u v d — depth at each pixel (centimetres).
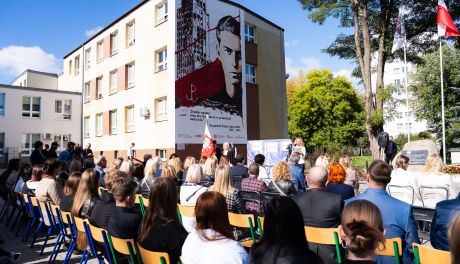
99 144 2762
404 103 1905
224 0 2252
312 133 4569
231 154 1520
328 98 4488
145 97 2217
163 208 350
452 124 3178
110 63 2647
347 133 4466
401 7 1812
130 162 802
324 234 362
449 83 3291
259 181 681
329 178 555
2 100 2791
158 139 2077
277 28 2756
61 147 3036
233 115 2244
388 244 317
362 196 364
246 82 2417
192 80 2030
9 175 912
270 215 231
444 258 264
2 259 378
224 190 524
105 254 424
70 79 3356
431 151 1362
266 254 227
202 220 280
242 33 2364
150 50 2189
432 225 350
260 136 2480
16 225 891
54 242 718
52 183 679
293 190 606
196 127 2025
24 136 2875
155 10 2170
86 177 553
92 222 462
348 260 208
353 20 2070
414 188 636
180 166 908
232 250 267
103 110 2722
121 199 418
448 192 611
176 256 339
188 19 2038
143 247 346
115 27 2578
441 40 1962
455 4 1923
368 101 1894
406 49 2138
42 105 2961
